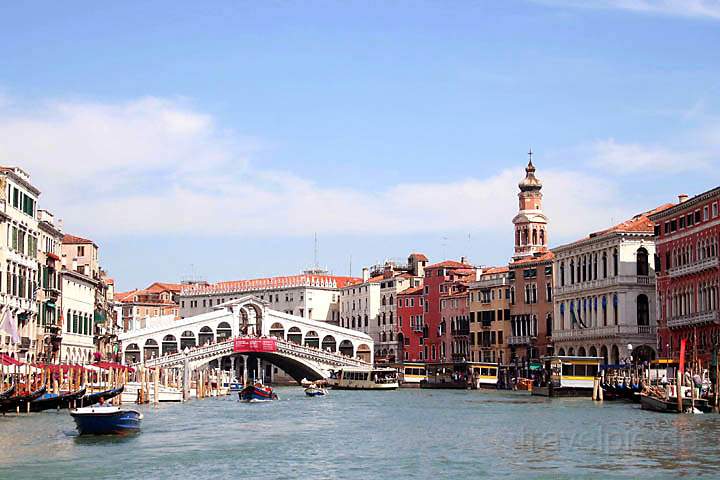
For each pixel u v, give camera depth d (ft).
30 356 273.75
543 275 420.77
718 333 281.33
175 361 407.03
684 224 306.14
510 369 435.53
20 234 264.11
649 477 136.36
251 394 314.96
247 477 138.41
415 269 535.19
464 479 136.46
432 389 430.20
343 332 483.10
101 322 385.70
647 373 273.54
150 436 185.47
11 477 135.74
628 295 346.33
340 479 137.08
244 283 615.98
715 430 187.62
